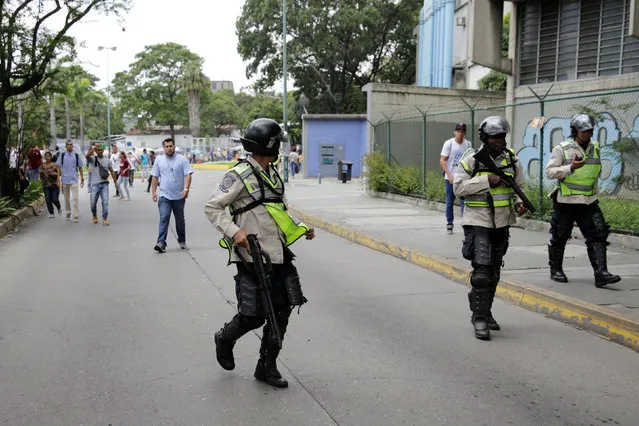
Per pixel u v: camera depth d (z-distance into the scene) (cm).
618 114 1335
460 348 497
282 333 405
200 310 611
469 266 756
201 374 436
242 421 361
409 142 1991
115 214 1531
